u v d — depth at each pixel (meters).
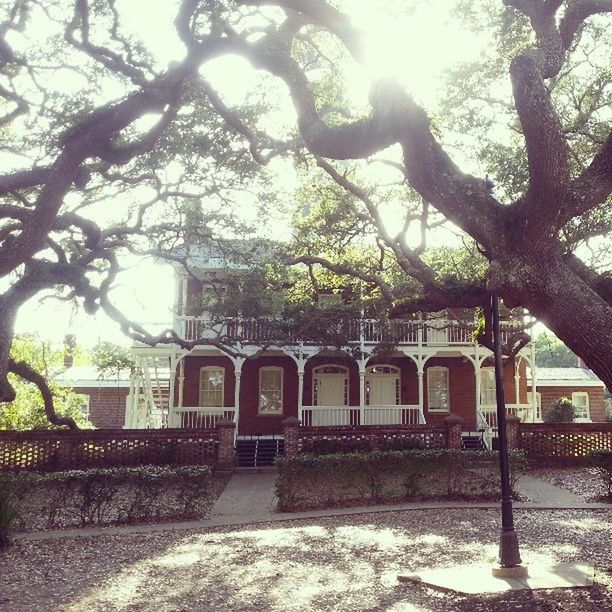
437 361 26.83
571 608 5.62
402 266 12.42
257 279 17.70
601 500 13.80
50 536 10.41
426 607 5.93
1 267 10.52
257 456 20.98
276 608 6.08
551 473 18.45
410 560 8.09
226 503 14.09
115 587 6.98
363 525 11.09
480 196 6.23
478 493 14.18
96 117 10.38
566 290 5.69
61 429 18.23
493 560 7.95
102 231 15.44
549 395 32.88
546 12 7.29
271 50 8.10
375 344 23.44
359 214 16.44
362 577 7.24
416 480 14.01
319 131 7.46
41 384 18.38
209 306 18.94
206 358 26.03
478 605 5.84
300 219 17.81
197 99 13.53
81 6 10.75
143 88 10.04
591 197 5.92
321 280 19.23
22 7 12.07
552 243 5.81
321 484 13.60
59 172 10.52
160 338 17.52
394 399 26.64
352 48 7.28
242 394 25.86
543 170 5.53
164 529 11.09
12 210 11.74
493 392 27.17
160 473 12.14
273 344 19.42
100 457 18.36
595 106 13.13
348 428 19.22
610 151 5.96
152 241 16.83
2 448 17.77
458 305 9.44
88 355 25.22
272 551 8.89
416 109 6.61
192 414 25.17
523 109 5.61
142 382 30.72
